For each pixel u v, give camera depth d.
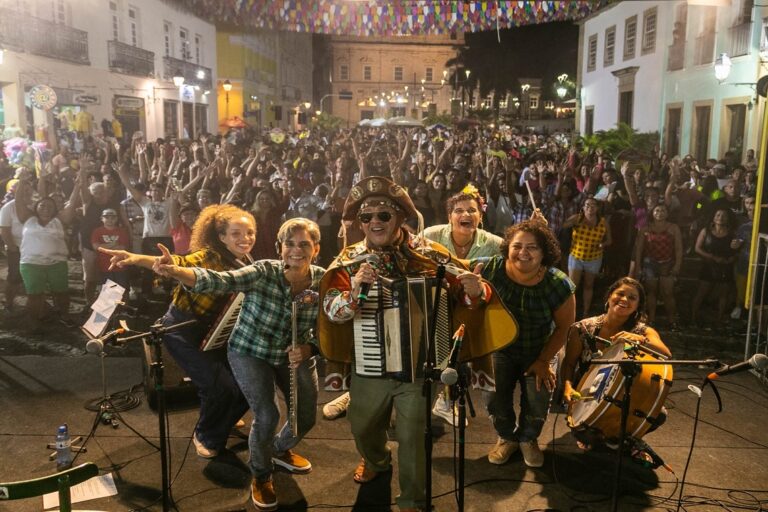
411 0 10.50
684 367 5.86
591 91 25.95
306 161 14.53
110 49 21.22
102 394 5.10
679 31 18.31
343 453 4.25
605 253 8.34
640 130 21.00
